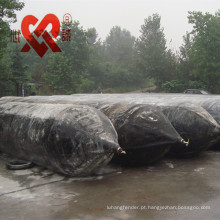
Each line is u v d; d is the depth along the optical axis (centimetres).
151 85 5994
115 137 488
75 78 4100
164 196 424
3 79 2647
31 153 567
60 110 527
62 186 469
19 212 371
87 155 460
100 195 428
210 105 805
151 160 578
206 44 2603
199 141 632
